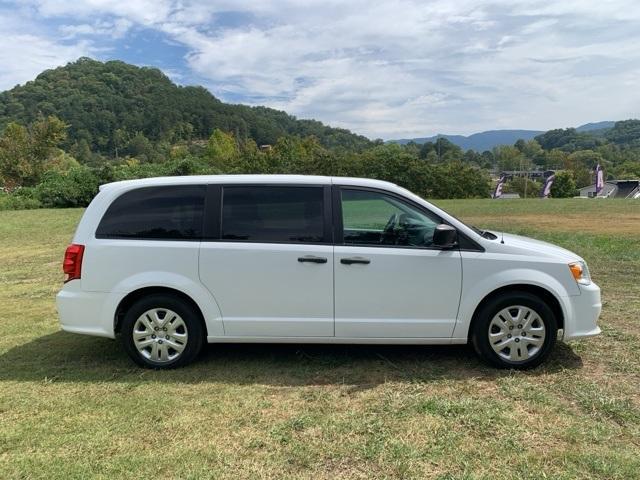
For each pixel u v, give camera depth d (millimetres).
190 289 4551
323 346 5238
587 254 9938
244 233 4578
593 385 4184
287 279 4504
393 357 4914
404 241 4559
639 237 12578
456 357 4887
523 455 3189
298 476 3020
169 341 4672
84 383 4398
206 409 3879
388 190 4645
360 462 3154
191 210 4652
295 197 4629
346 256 4465
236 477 3014
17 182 45969
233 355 5012
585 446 3291
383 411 3799
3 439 3463
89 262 4605
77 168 37250
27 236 15984
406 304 4504
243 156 54312
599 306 4590
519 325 4520
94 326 4641
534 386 4191
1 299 7594
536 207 24047
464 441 3369
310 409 3857
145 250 4574
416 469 3068
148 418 3746
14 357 5070
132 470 3088
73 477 3020
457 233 4539
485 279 4477
